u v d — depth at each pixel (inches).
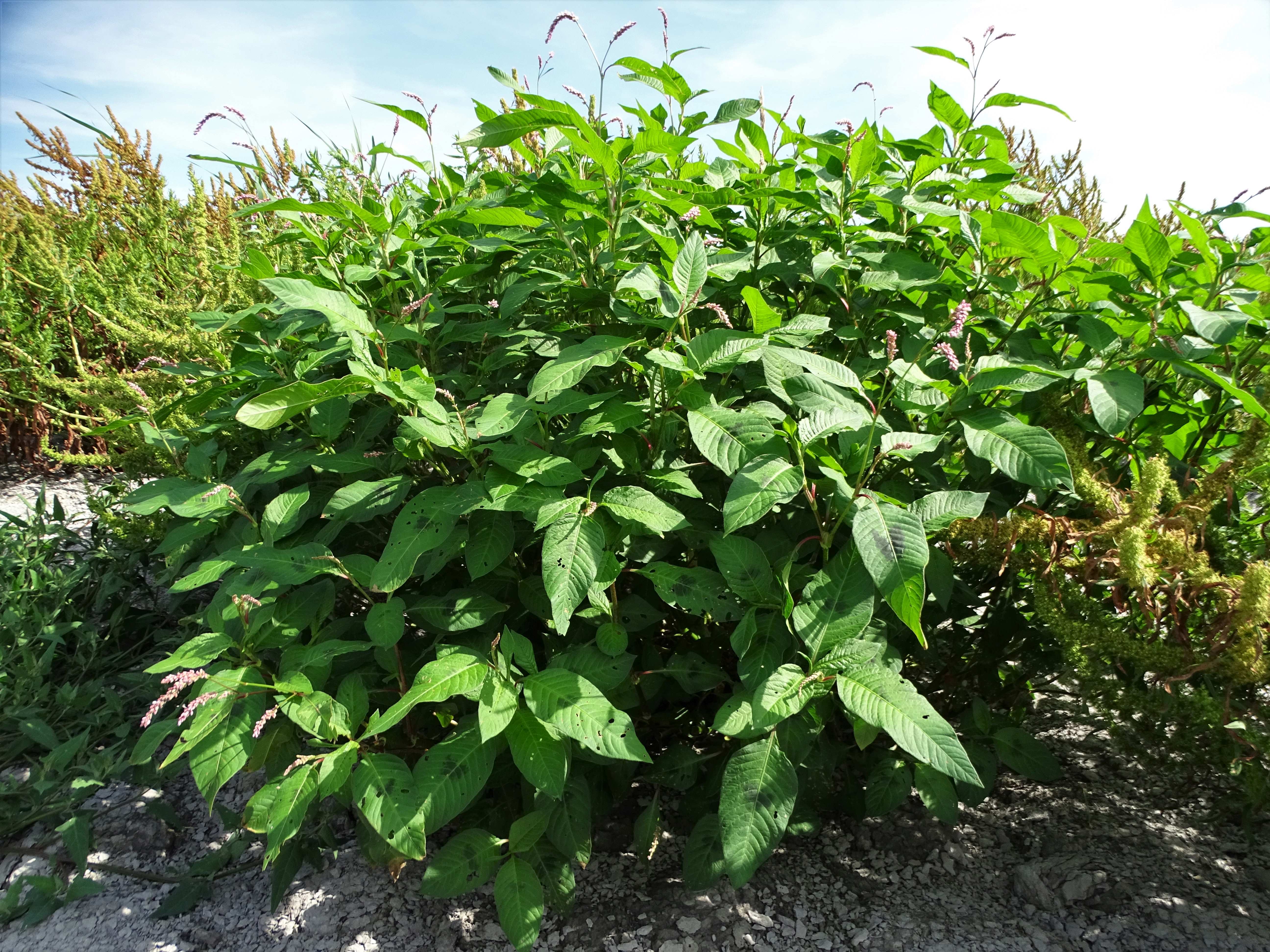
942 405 89.7
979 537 93.6
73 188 331.3
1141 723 99.0
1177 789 113.7
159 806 111.3
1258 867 98.7
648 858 97.3
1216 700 90.0
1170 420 104.7
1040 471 81.3
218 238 225.5
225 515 108.3
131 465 150.3
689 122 122.0
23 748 119.4
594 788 99.7
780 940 92.4
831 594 81.5
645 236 106.3
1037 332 109.1
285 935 95.3
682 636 109.8
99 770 112.8
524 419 89.0
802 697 77.3
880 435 89.6
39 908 97.7
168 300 247.4
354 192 144.0
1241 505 104.8
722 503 101.6
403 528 85.4
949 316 109.5
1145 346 102.4
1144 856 101.7
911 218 116.3
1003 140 117.3
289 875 97.3
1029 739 104.0
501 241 112.7
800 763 87.0
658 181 114.0
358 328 93.5
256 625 91.0
